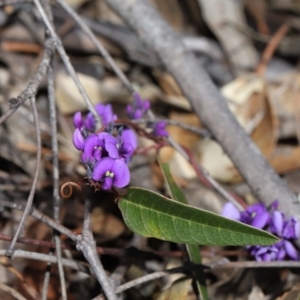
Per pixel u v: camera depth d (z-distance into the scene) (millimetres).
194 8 1004
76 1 937
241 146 740
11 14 876
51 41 682
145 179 788
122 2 825
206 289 661
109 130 622
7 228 745
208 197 775
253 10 1048
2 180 780
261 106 843
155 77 899
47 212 754
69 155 805
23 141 805
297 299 678
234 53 973
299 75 914
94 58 888
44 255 633
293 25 1029
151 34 808
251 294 710
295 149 842
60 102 833
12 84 852
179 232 605
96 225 746
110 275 709
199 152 812
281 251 665
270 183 717
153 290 703
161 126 712
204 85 777
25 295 705
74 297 712
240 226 591
